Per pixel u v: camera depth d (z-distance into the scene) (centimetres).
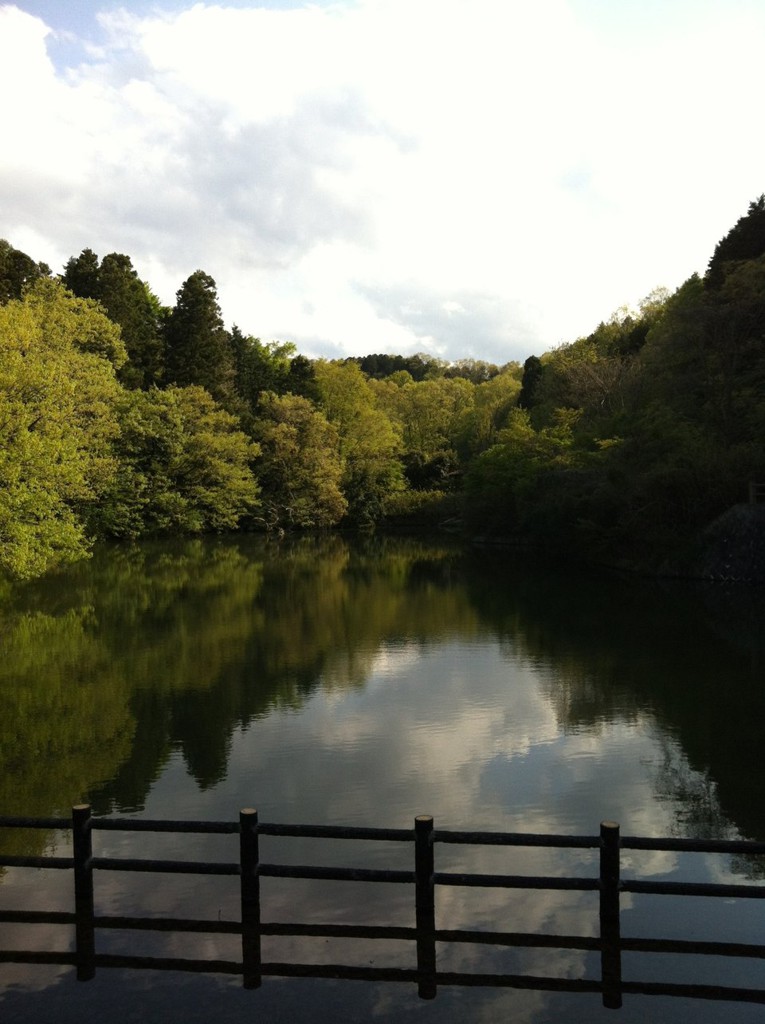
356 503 6881
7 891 795
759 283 4066
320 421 6353
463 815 970
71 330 3919
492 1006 598
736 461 3316
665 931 712
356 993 614
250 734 1296
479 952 673
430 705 1460
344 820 957
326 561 4209
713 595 2750
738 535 3109
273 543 5422
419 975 632
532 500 4694
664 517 3409
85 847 643
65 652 1920
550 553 4478
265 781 1090
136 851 890
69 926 722
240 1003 602
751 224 5050
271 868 634
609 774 1105
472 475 5694
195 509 5559
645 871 835
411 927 714
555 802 1010
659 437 3706
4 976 638
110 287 5950
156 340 6300
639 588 2998
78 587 3098
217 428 5769
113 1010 594
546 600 2723
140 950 676
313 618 2416
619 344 6334
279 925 667
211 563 4069
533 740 1255
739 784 1062
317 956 666
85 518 4453
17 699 1508
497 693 1538
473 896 779
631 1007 597
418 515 7219
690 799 1014
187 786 1073
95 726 1338
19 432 2366
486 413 7788
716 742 1233
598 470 4025
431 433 8362
